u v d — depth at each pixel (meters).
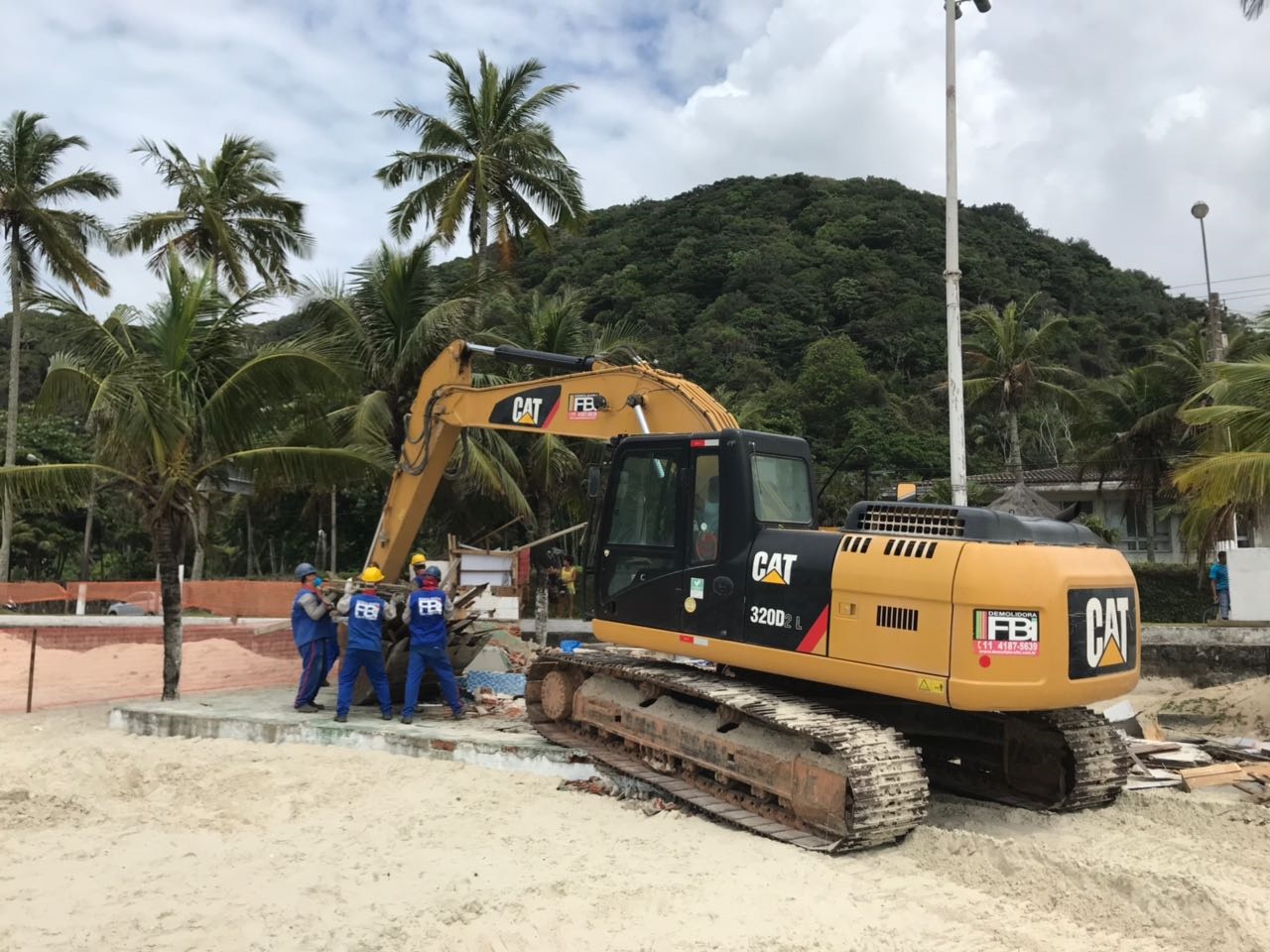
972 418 49.19
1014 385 33.22
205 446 11.61
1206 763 8.88
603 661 8.30
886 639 6.23
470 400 10.23
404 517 10.89
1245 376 12.83
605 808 7.27
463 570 13.84
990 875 5.56
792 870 5.73
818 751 6.41
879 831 5.98
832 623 6.49
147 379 10.62
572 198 26.03
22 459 37.25
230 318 11.75
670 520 7.63
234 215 29.03
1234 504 14.30
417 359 16.91
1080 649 6.05
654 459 7.86
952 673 5.90
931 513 6.74
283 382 11.58
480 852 6.18
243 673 13.35
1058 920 4.93
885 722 7.37
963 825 6.73
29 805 7.27
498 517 25.47
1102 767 6.99
